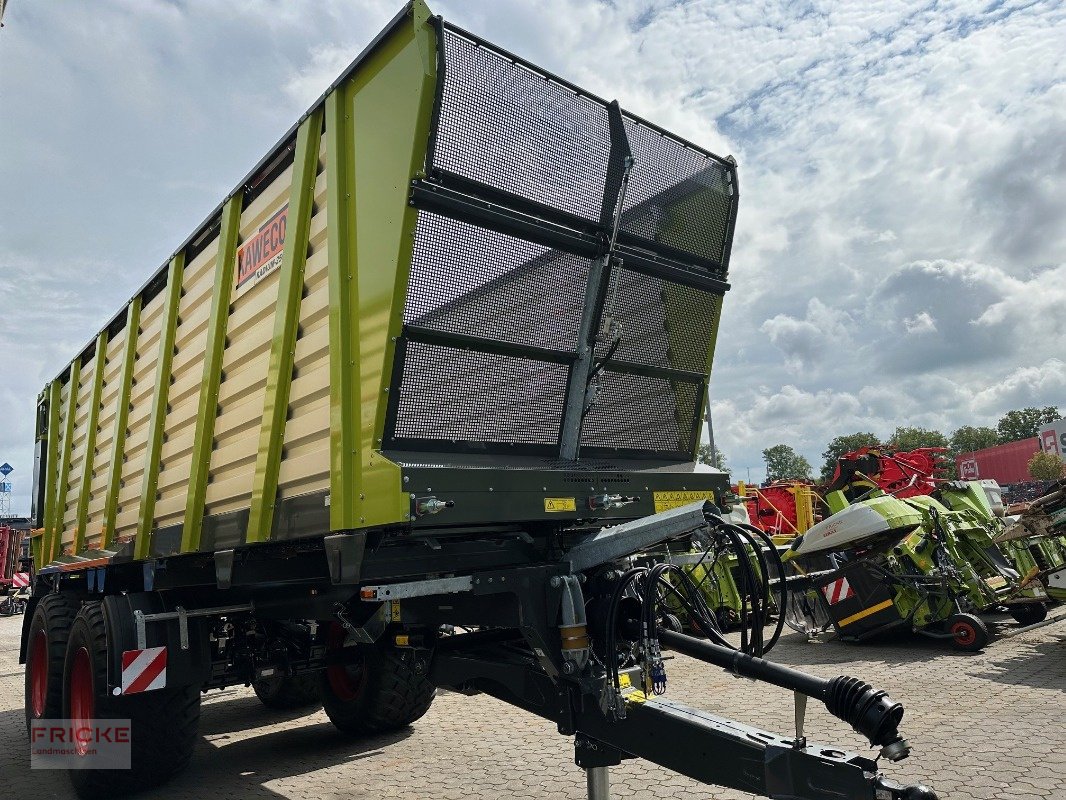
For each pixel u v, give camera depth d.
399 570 3.11
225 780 4.69
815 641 8.74
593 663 2.83
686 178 3.94
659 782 4.11
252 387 3.78
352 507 2.92
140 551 4.79
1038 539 9.34
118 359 5.82
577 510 3.18
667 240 3.81
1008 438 101.75
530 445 3.35
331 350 3.10
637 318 3.72
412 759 4.91
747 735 2.47
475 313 3.09
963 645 7.48
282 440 3.46
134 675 4.22
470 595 3.15
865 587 8.14
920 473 10.84
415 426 2.96
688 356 4.02
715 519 2.78
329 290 3.17
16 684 9.07
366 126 3.13
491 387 3.20
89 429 6.26
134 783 4.35
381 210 2.97
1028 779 3.83
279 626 4.98
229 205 4.19
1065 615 7.80
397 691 5.33
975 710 5.27
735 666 2.63
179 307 4.82
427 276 2.94
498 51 3.10
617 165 3.56
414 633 3.57
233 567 4.11
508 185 3.12
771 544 2.79
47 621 5.68
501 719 5.91
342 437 2.96
